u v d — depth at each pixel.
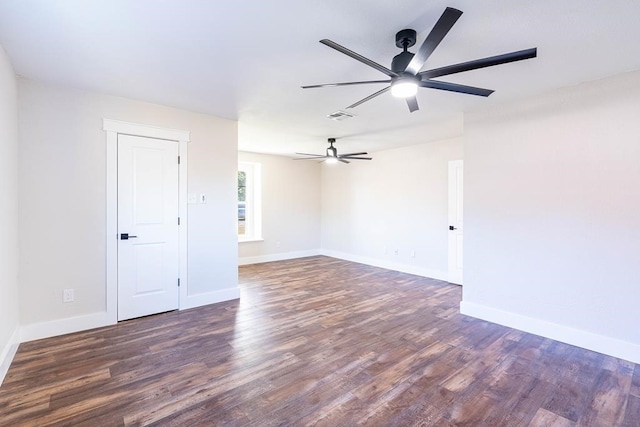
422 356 2.53
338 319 3.34
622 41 2.04
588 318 2.68
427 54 1.69
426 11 1.74
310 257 7.15
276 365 2.37
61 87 2.85
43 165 2.78
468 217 3.45
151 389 2.05
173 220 3.53
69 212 2.91
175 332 2.96
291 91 2.93
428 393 2.04
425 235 5.34
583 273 2.70
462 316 3.44
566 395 2.03
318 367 2.35
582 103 2.70
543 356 2.54
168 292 3.51
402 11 1.74
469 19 1.81
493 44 2.09
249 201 6.59
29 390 2.03
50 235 2.82
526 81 2.67
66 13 1.76
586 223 2.68
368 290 4.47
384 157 6.04
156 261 3.42
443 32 1.54
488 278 3.30
